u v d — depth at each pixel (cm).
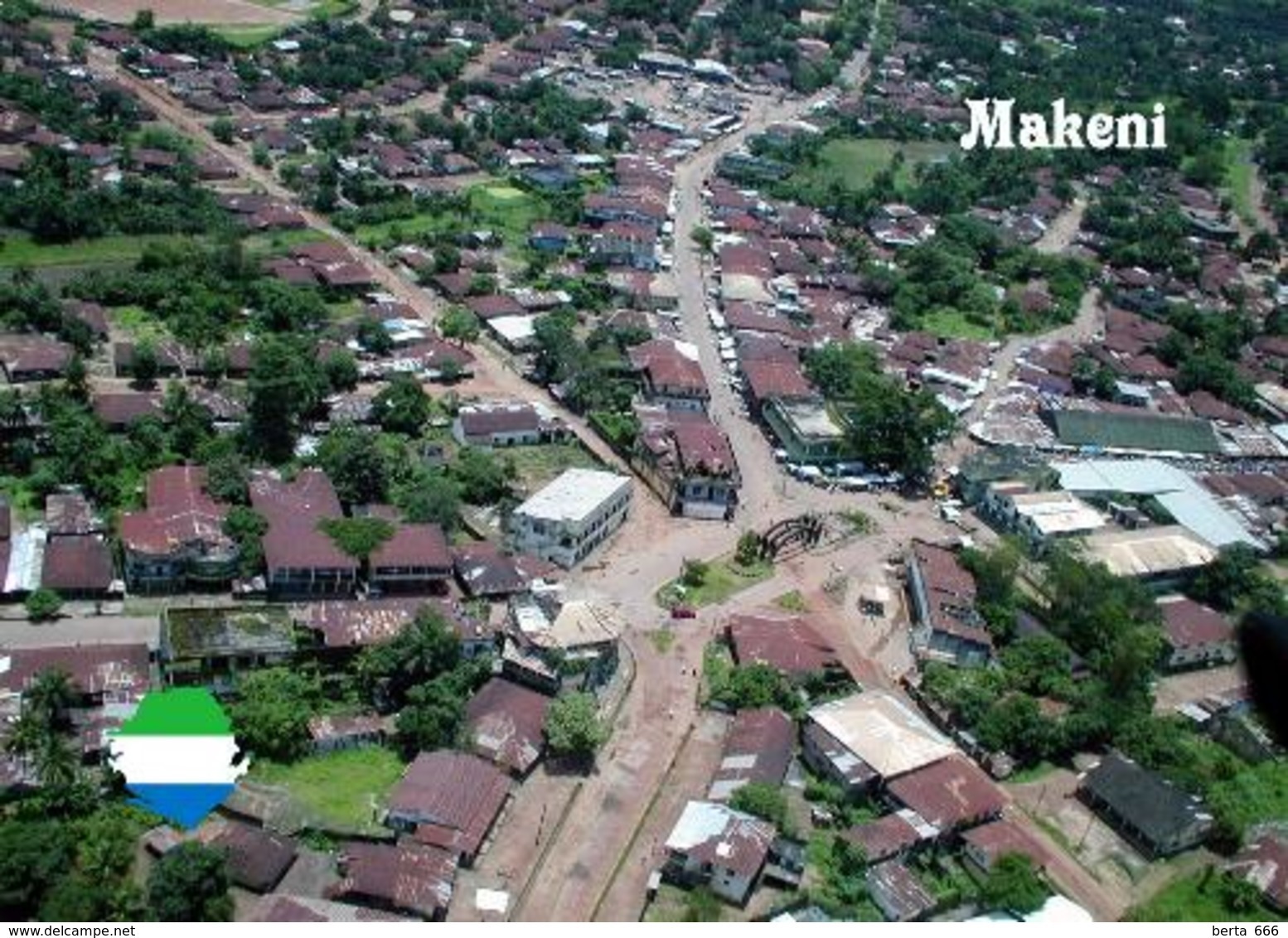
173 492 12594
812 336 19638
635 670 11962
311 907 8612
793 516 15150
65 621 11394
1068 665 12638
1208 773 11775
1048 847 10631
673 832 9662
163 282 17612
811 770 10944
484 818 9725
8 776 9362
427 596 12388
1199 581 14812
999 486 15938
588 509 13612
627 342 18325
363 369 16512
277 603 11894
